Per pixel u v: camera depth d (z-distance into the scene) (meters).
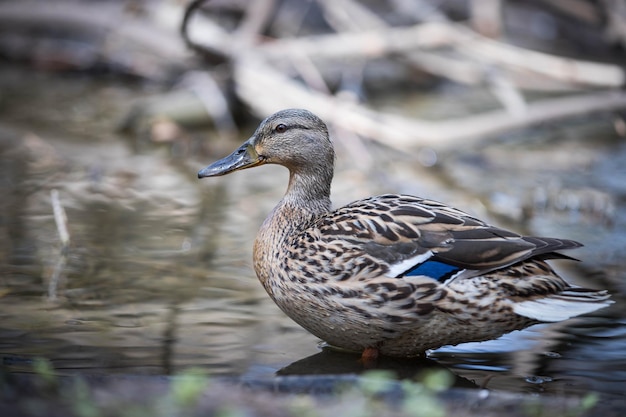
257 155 9.81
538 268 8.45
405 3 19.38
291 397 6.94
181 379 7.14
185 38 16.83
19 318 9.25
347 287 8.48
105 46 20.73
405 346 8.77
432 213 8.74
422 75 20.53
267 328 9.36
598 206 13.91
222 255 11.38
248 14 19.23
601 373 8.46
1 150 15.47
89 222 12.38
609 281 10.88
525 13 22.25
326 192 9.78
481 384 8.20
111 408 6.56
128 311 9.57
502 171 15.75
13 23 19.92
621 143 17.42
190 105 17.50
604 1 19.89
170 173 14.98
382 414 6.63
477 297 8.29
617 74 16.73
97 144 16.23
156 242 11.74
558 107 16.44
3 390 6.79
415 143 15.99
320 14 21.33
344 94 17.61
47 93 19.11
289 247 8.90
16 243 11.41
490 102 19.38
